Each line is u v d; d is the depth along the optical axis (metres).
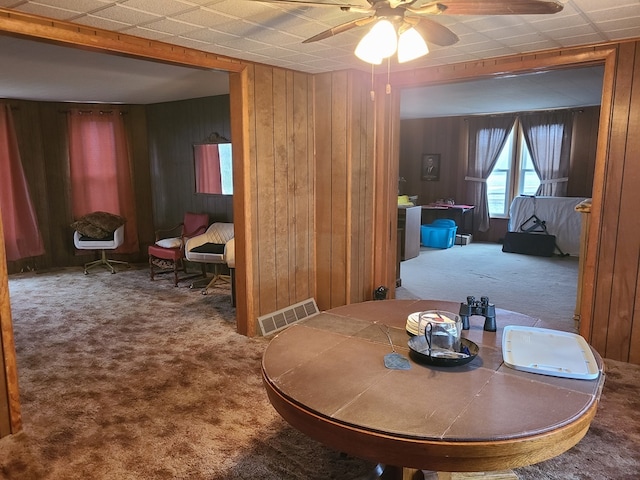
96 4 2.41
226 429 2.59
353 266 4.35
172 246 5.77
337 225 4.29
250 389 3.05
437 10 1.83
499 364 1.84
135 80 4.96
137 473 2.23
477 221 9.12
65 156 6.75
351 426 1.45
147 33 2.94
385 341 2.08
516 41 3.18
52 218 6.80
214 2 2.39
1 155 6.23
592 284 3.47
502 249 8.09
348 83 4.04
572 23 2.79
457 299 5.15
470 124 8.95
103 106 6.77
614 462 2.27
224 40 3.11
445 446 1.36
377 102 4.32
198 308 4.81
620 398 2.87
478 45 3.27
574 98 6.70
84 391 3.04
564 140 7.95
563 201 7.63
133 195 7.05
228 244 4.78
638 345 3.35
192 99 6.21
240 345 3.80
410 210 7.28
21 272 6.52
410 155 9.77
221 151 6.03
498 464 1.39
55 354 3.64
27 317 4.54
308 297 4.47
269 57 3.58
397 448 1.39
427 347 1.96
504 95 6.39
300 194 4.27
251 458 2.34
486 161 8.86
